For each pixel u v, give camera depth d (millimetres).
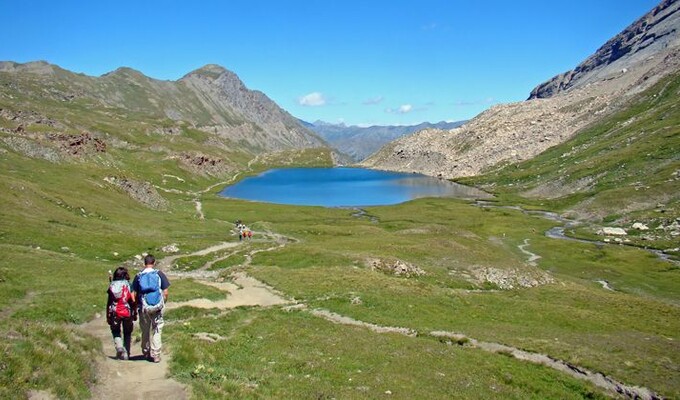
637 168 188625
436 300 52531
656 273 94938
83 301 36719
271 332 35812
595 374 33062
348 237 109312
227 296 49562
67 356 18734
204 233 108562
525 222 151875
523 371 32875
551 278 78938
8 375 15414
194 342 27094
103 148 191500
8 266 47344
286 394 22281
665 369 34062
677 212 134625
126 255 72938
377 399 24078
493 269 77188
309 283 55344
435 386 27625
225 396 19234
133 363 21750
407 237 107125
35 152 132375
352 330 38094
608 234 130500
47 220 80062
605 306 61656
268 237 111625
